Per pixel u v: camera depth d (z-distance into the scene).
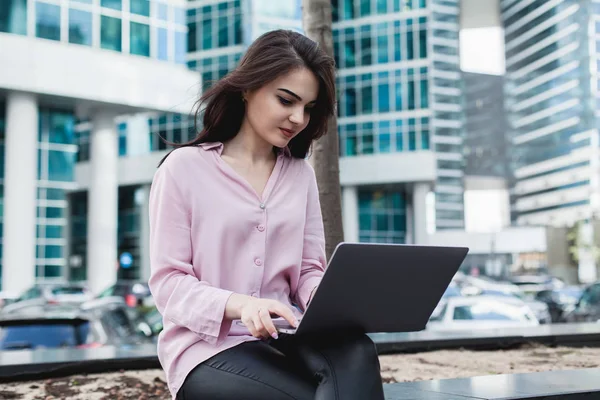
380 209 61.38
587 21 122.00
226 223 2.33
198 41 56.12
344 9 60.59
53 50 35.38
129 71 37.22
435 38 93.31
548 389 3.10
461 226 113.88
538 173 132.88
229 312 2.14
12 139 35.25
